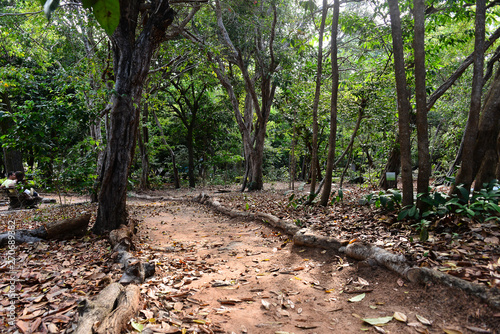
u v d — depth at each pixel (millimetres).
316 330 2314
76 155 7848
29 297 2738
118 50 5844
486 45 6438
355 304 2682
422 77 4258
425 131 4316
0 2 11250
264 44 13695
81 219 5336
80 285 3051
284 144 23000
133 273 3230
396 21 4500
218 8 11188
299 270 3588
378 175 11773
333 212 5938
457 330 2119
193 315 2531
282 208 7434
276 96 14469
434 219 4047
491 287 2311
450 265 2809
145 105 18734
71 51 11820
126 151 5648
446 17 7754
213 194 14039
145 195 16797
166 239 5668
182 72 13562
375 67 9320
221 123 24328
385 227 4367
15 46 11359
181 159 24719
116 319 2162
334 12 5859
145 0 5727
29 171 7453
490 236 3334
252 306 2744
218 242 5301
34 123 6340
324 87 10789
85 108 7133
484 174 4598
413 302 2537
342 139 16234
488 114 4637
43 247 4527
